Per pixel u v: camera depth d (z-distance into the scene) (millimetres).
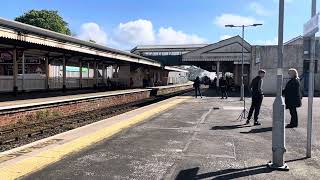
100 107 28281
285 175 7336
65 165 8000
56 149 9500
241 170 7691
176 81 104375
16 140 13906
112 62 50406
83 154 9062
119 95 33375
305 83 39594
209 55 50812
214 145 10234
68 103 22922
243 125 14359
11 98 23266
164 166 7984
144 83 61625
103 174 7355
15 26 20094
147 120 15930
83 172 7480
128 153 9195
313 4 8477
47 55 34219
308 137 8852
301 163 8289
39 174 7285
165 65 70688
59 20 79188
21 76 31188
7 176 7066
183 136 11703
